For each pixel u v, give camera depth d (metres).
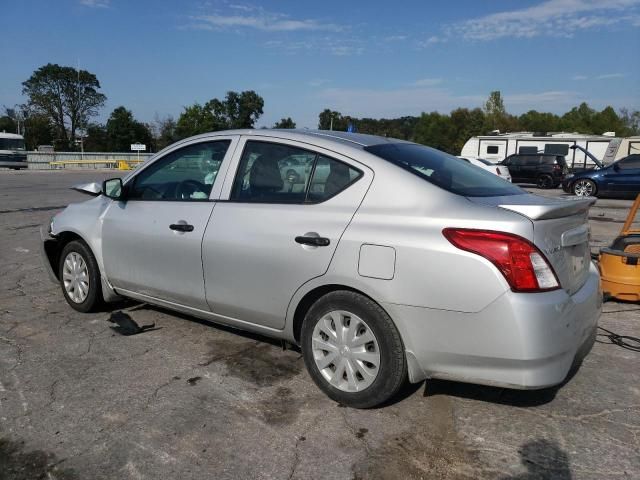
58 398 3.41
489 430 3.09
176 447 2.90
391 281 3.01
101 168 44.44
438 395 3.48
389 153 3.48
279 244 3.43
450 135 67.00
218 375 3.76
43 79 79.50
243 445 2.93
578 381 3.71
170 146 4.38
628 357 4.14
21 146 43.94
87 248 4.79
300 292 3.38
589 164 29.69
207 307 3.95
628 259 5.38
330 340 3.32
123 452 2.86
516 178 25.14
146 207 4.32
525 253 2.78
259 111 67.25
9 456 2.82
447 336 2.91
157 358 4.03
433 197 3.07
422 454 2.86
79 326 4.67
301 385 3.62
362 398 3.21
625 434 3.05
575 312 2.97
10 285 6.00
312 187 3.46
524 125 75.31
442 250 2.89
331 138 3.61
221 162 3.96
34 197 15.65
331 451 2.88
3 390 3.51
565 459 2.82
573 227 3.21
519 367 2.80
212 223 3.80
